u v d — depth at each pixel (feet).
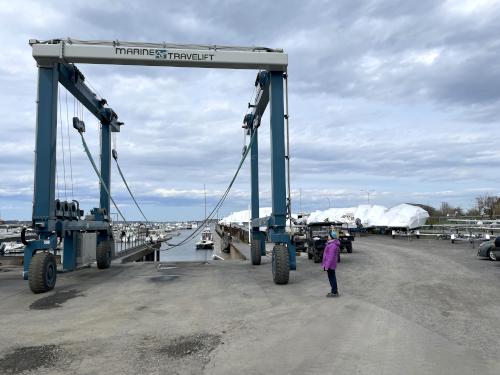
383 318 26.91
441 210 236.22
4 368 18.83
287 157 48.37
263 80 55.83
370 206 188.85
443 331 23.81
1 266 70.38
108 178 68.85
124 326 25.91
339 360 19.22
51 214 44.34
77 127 55.16
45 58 45.29
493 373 17.56
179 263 69.05
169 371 18.17
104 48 45.98
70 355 20.48
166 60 46.80
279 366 18.58
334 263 34.94
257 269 57.82
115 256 76.89
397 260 66.95
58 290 40.83
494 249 64.34
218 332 24.26
